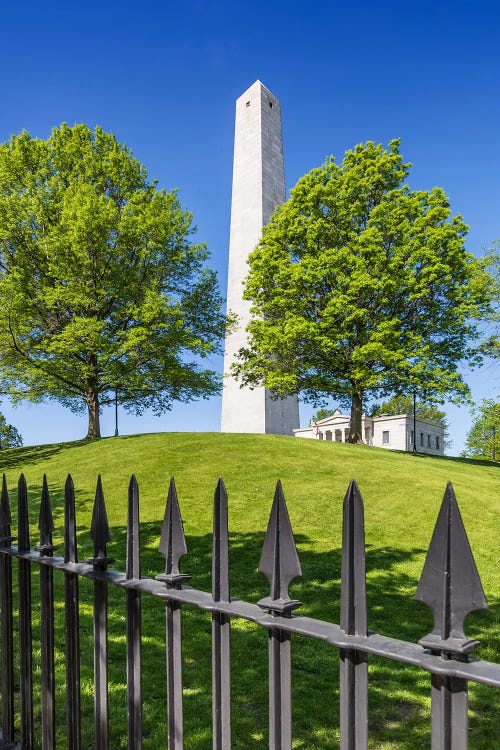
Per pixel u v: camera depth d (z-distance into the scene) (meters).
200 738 3.68
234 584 7.67
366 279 22.52
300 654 5.36
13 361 23.20
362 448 21.17
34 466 18.09
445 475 16.16
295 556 1.54
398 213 24.06
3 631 2.74
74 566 2.24
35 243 21.78
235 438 19.59
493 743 3.80
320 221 24.66
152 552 8.96
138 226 21.56
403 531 10.46
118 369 23.42
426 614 6.59
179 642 1.84
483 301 25.45
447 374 24.08
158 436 20.56
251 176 31.22
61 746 3.40
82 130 23.73
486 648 5.60
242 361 30.58
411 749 3.65
